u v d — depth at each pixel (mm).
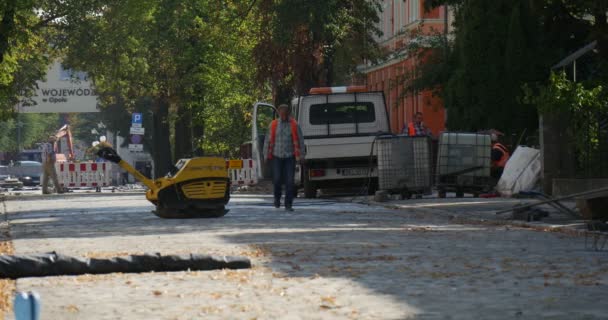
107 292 13320
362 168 49000
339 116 50688
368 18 66062
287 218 30609
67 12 80750
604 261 16578
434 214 31766
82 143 195125
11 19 52688
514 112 50094
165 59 86250
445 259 17156
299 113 50688
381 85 103688
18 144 180250
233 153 87438
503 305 11789
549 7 41969
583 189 36688
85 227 28016
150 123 137250
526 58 49219
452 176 44031
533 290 13055
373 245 20172
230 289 13422
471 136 43812
